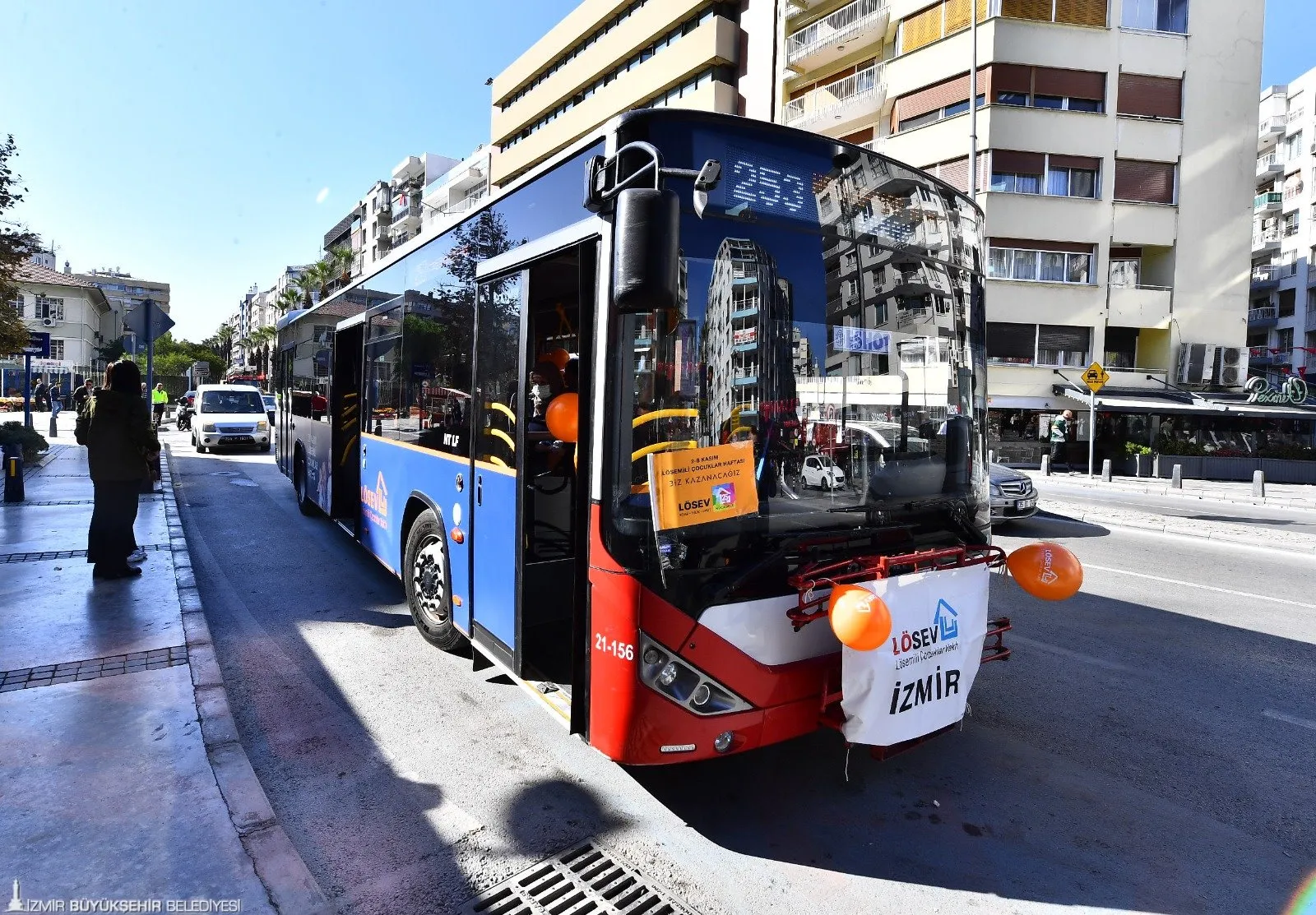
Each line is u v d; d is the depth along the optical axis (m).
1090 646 5.85
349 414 7.89
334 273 57.31
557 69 40.84
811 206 3.31
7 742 3.58
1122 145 24.31
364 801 3.38
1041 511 13.39
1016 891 2.89
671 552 2.85
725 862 3.02
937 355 3.72
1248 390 25.11
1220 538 10.78
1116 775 3.84
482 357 4.24
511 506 3.83
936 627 3.18
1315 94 41.38
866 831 3.27
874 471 3.43
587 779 3.61
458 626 4.59
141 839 2.89
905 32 25.38
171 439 23.00
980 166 23.66
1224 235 25.06
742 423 3.07
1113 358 25.89
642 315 2.92
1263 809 3.55
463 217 4.64
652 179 2.79
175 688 4.21
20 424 16.09
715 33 29.81
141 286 118.25
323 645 5.31
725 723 2.95
